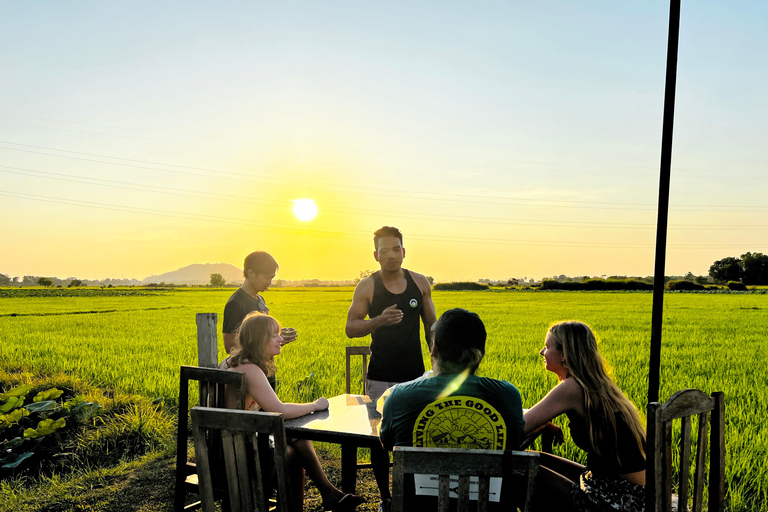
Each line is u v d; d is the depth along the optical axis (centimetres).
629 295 6272
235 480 262
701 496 249
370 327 379
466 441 240
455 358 244
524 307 3769
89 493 447
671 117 296
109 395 799
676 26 298
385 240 408
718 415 251
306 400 744
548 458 329
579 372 275
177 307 3766
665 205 295
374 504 429
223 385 329
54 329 1984
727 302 4653
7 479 484
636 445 262
